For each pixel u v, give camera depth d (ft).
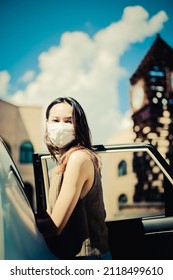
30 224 3.59
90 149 4.34
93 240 4.06
